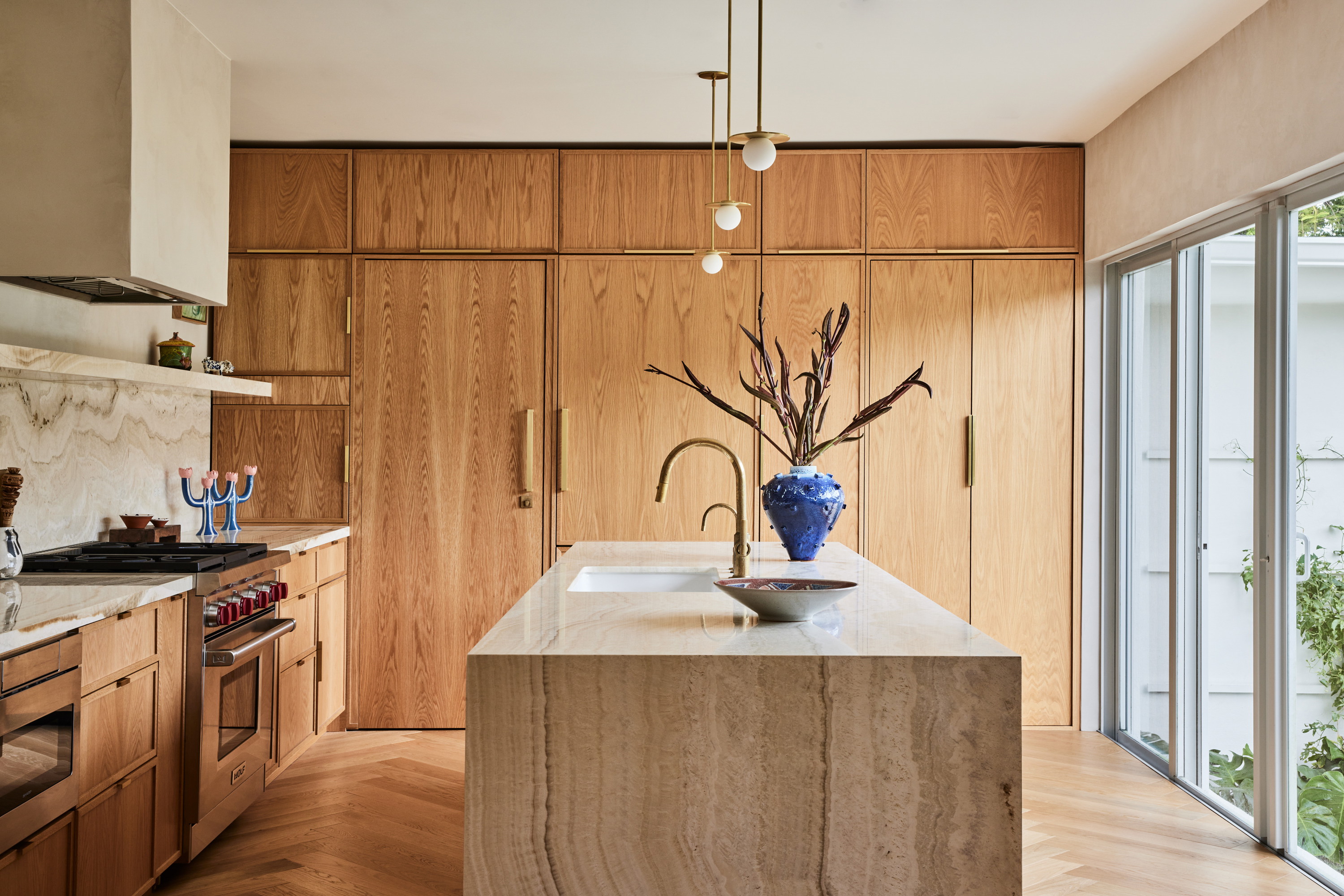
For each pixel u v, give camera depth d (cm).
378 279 427
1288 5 278
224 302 321
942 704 154
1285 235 296
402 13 297
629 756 154
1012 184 427
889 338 428
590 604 208
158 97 274
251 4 289
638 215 429
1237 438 323
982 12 298
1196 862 289
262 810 327
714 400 282
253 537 377
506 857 154
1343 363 268
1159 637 382
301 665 367
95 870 222
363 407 427
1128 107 383
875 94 368
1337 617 271
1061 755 394
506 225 428
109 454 337
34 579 255
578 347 428
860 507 429
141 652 244
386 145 430
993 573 429
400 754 391
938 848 154
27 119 260
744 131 411
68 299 310
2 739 183
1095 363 428
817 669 154
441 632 429
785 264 429
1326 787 275
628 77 351
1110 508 425
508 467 429
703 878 154
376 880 274
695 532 427
